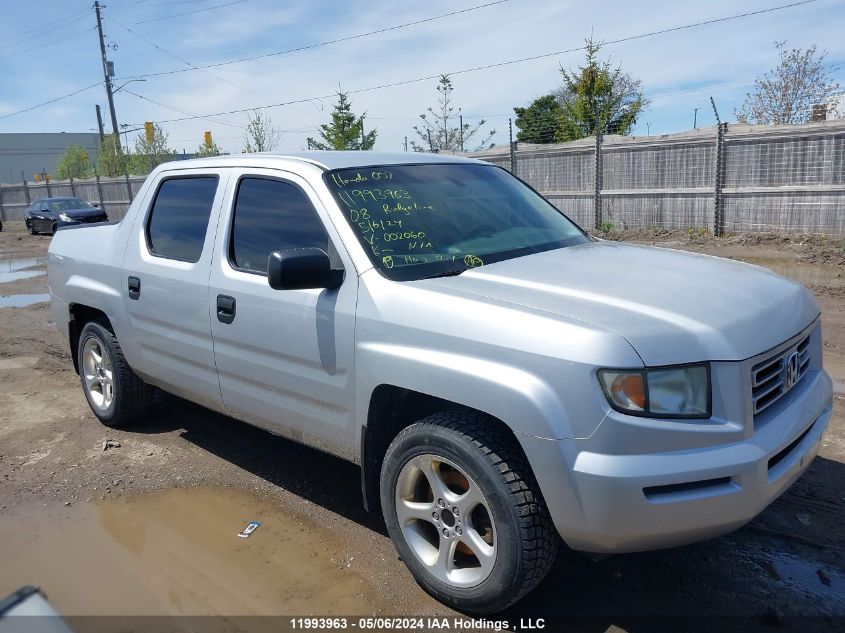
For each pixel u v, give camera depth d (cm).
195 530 370
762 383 265
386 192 356
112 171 4147
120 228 474
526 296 282
